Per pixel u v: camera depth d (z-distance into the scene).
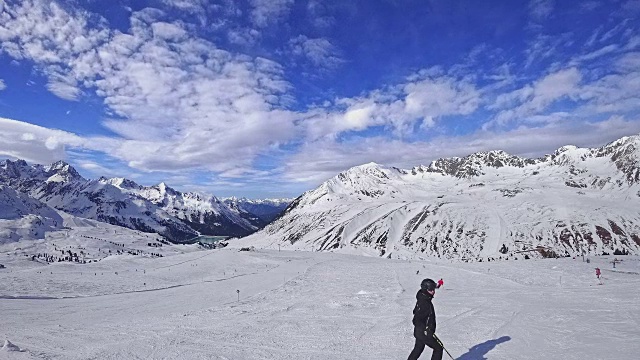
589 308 17.97
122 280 94.12
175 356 13.25
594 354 10.93
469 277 52.41
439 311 19.62
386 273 64.75
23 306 53.72
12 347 14.83
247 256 135.75
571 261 66.31
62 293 75.69
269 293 48.12
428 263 89.69
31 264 160.75
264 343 14.78
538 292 25.89
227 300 56.66
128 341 15.72
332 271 73.38
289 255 139.50
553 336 13.20
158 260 138.25
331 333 16.08
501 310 19.02
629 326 13.95
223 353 13.48
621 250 192.12
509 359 10.95
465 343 13.06
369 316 19.98
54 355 13.93
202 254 151.12
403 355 12.22
